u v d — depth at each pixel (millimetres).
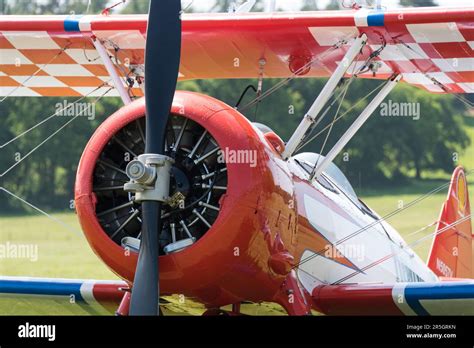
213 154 10305
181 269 10117
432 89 14375
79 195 10438
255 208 10195
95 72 14492
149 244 9922
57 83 15133
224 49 12906
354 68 12594
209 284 10328
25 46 13453
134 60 13516
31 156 33344
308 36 12242
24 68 14406
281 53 12930
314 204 12375
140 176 9758
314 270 12320
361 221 13445
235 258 10195
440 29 11609
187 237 10188
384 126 31203
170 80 10281
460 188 17438
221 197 10133
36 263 26703
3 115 33594
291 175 11266
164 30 10383
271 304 11164
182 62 13516
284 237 10766
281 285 11109
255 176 10219
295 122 31000
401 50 12375
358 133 30844
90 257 27391
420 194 30172
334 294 12133
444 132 31938
